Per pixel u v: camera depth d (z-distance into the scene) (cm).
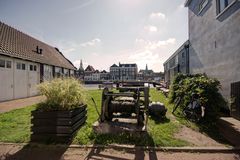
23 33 2172
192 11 1332
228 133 550
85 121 640
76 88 578
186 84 785
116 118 634
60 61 2722
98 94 1636
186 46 1477
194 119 670
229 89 777
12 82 1433
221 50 858
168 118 726
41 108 511
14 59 1467
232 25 756
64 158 402
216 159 395
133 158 400
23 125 638
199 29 1174
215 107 650
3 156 412
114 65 10025
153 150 438
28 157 407
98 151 435
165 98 1295
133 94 582
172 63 2134
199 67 1178
